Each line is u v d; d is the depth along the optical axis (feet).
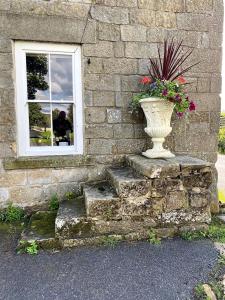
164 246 8.97
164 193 9.55
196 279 7.11
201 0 12.37
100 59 11.68
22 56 11.24
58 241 8.98
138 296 6.48
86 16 11.30
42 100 11.74
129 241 9.34
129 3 11.69
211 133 13.15
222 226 10.94
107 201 9.26
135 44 11.94
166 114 10.82
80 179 12.12
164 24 12.14
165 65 10.93
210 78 12.89
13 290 6.72
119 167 12.26
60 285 6.91
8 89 10.98
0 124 11.10
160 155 11.19
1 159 11.28
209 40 12.66
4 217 11.30
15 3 10.62
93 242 9.11
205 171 9.73
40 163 11.55
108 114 12.06
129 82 12.07
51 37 11.07
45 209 11.89
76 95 11.93
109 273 7.41
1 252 8.63
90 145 12.03
